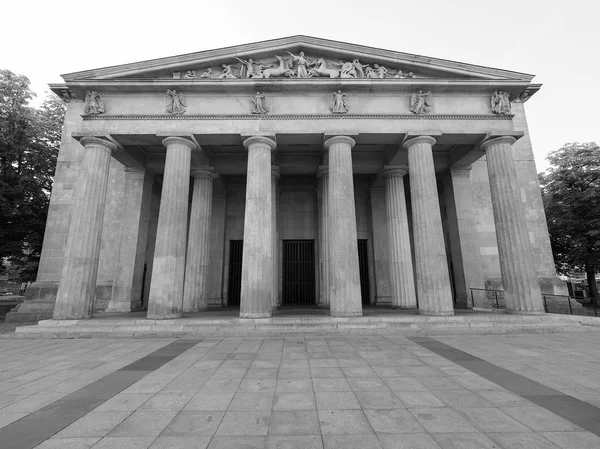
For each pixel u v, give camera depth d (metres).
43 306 23.52
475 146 21.33
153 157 25.27
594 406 7.03
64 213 25.20
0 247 29.11
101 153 19.56
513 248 18.69
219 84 19.69
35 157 29.89
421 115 19.91
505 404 7.15
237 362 10.87
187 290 23.33
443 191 27.38
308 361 10.93
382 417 6.51
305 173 26.98
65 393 8.04
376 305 26.94
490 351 12.37
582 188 36.59
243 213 30.95
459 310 22.09
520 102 26.61
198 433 5.88
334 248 18.44
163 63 19.86
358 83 19.77
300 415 6.62
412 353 12.05
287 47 20.31
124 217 24.38
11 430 6.04
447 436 5.72
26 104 30.45
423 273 18.39
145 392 8.04
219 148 24.72
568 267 43.53
